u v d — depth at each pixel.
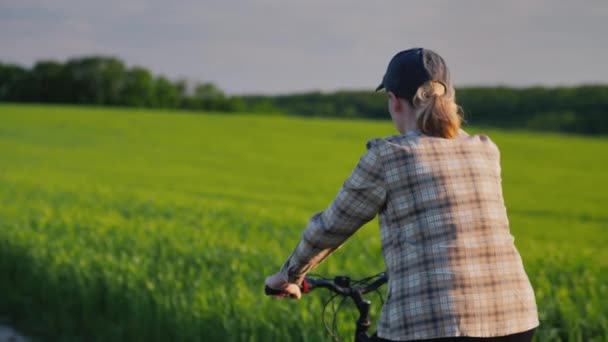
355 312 5.36
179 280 6.73
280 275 2.88
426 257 2.55
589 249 9.90
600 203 19.48
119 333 6.48
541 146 37.59
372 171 2.64
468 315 2.49
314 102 85.12
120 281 6.75
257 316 5.41
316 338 4.84
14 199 14.45
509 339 2.54
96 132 43.69
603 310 5.31
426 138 2.67
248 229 10.59
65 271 7.36
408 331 2.52
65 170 27.05
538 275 6.72
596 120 56.62
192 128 46.78
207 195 20.31
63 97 91.56
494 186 2.69
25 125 46.56
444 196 2.59
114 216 11.48
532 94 63.81
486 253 2.57
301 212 14.54
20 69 91.94
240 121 52.25
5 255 8.34
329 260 7.71
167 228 10.05
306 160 32.00
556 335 4.91
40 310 7.46
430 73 2.69
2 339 6.97
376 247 8.95
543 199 20.39
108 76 91.94
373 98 80.25
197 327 5.64
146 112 58.75
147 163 30.53
